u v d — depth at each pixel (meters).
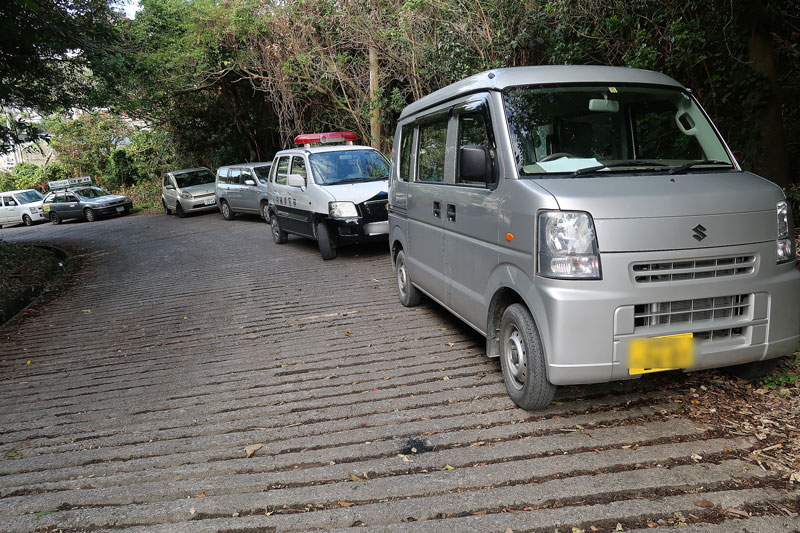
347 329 6.36
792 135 7.89
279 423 4.16
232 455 3.75
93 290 10.50
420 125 5.94
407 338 5.82
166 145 29.38
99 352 6.53
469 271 4.64
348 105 17.00
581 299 3.34
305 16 15.95
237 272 10.52
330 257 10.60
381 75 14.85
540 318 3.51
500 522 2.81
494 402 4.16
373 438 3.79
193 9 18.16
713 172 3.90
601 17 9.02
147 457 3.84
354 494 3.16
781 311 3.56
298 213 11.40
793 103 7.91
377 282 8.59
